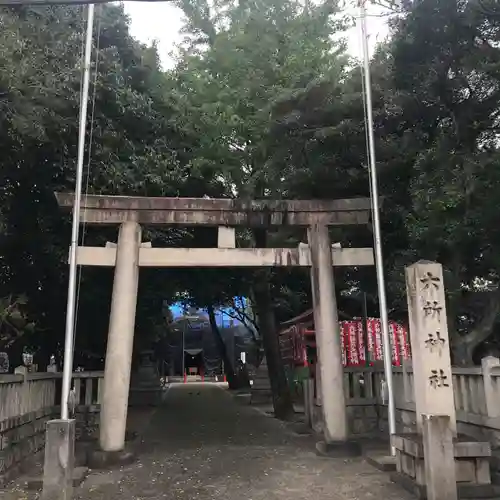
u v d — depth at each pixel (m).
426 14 9.31
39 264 12.20
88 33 9.84
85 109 9.61
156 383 22.09
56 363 16.34
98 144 11.16
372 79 11.41
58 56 10.78
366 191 11.80
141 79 14.59
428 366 7.11
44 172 10.75
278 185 12.45
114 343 9.88
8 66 8.63
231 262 10.53
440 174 9.23
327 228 10.96
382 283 9.79
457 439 6.99
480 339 10.23
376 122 11.01
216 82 15.05
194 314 52.25
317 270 10.74
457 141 9.86
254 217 10.75
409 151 10.67
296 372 21.48
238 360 45.78
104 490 7.79
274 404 16.77
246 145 14.44
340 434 10.23
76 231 9.26
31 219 11.66
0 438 7.84
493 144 10.06
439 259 9.91
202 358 54.41
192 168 14.07
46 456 6.84
